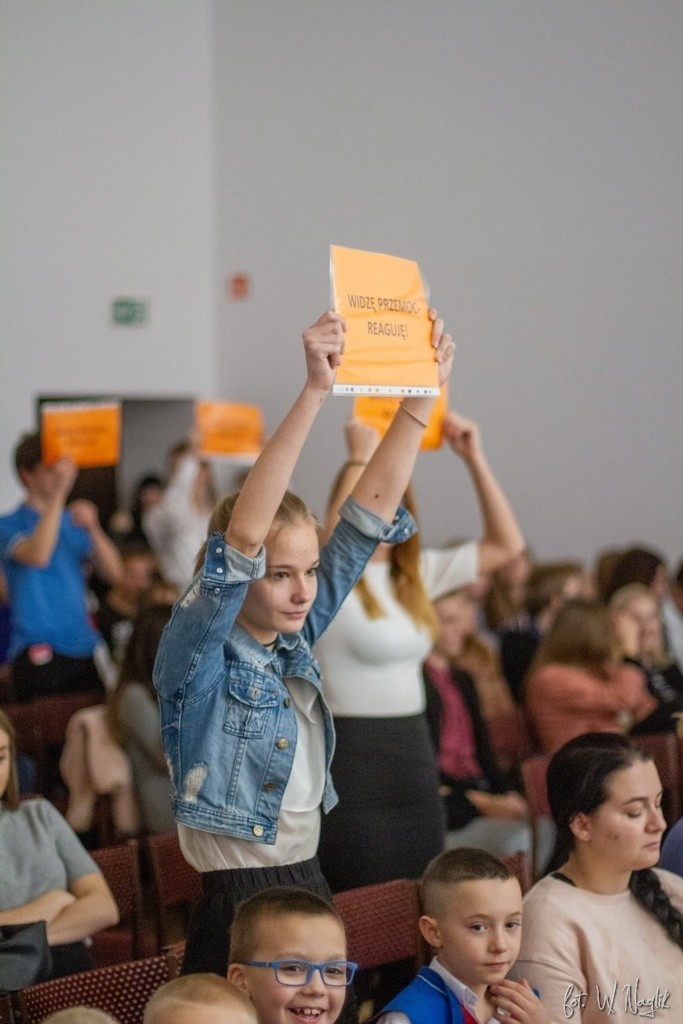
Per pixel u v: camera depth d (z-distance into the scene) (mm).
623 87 9438
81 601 7176
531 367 9914
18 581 6938
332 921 2855
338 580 3369
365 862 3967
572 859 3598
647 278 9414
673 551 9367
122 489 11578
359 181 10602
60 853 3918
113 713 5355
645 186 9383
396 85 10398
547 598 7688
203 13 11141
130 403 11523
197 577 2844
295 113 10867
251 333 11156
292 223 10914
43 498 6914
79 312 10367
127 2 10602
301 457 10656
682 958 3508
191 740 2961
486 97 10008
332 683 4066
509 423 10023
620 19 9422
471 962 3146
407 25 10320
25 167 10008
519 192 9898
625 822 3484
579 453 9734
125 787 5301
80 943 3805
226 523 2885
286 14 10852
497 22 9930
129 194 10680
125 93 10625
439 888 3203
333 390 2893
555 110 9727
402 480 3365
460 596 6078
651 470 9453
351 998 3180
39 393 10094
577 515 9766
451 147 10180
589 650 6117
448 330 10250
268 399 11078
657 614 6852
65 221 10266
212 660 2881
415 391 3141
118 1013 3117
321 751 3129
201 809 2947
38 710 6098
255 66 11016
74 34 10273
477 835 5590
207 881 3033
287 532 2936
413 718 4152
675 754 5355
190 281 11102
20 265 10000
